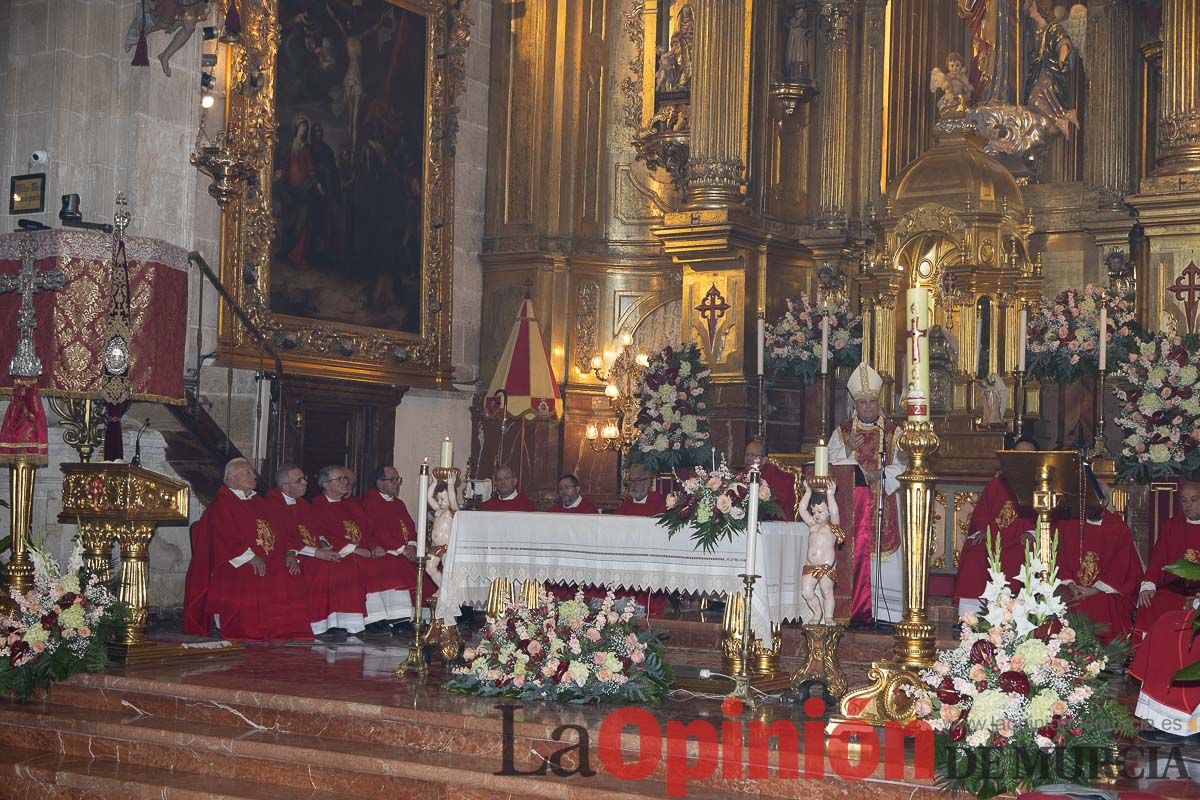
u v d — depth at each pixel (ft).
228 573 38.73
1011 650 22.07
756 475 27.43
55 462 41.47
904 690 23.36
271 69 48.98
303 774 25.98
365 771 25.43
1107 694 29.76
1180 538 34.09
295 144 50.29
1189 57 45.06
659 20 56.59
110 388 31.91
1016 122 51.37
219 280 47.32
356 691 28.76
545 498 55.42
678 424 48.60
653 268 57.06
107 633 31.55
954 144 49.96
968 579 38.32
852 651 35.53
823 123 54.80
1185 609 25.96
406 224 55.21
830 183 54.60
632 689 27.76
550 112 57.11
